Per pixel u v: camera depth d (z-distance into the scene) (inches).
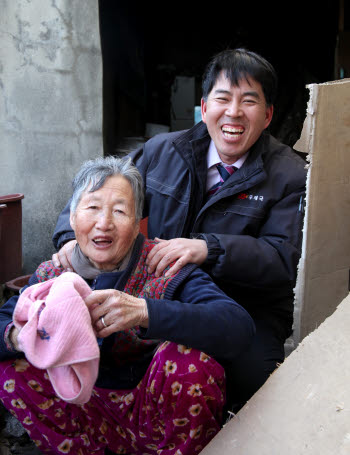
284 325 85.9
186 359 64.2
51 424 69.8
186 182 86.4
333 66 336.2
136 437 70.6
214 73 81.0
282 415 57.6
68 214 88.4
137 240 73.7
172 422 66.0
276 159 84.7
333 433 52.4
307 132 72.3
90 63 143.6
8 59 140.9
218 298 67.8
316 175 72.6
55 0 139.5
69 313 59.4
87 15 141.3
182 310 63.3
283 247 79.4
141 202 70.6
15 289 111.2
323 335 62.5
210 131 83.1
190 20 364.5
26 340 59.7
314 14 348.8
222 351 65.2
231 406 78.0
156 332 62.6
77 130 145.8
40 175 146.6
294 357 62.5
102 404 70.5
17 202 124.3
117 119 223.6
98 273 70.9
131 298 63.4
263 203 81.6
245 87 79.2
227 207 83.0
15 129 144.3
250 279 78.5
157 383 64.8
